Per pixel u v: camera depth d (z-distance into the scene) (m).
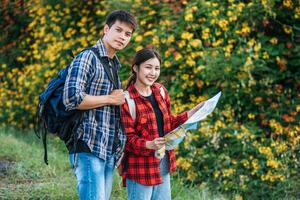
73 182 6.60
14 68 11.92
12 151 8.09
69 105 3.91
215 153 7.73
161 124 4.37
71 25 10.58
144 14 8.88
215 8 8.23
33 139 9.86
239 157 7.67
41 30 10.66
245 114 8.09
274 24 8.37
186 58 8.17
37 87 10.57
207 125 7.73
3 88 11.28
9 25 12.05
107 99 3.98
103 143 4.03
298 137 7.63
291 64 8.22
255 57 7.77
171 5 8.63
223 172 7.44
